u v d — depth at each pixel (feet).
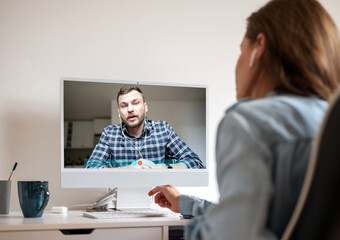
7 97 6.08
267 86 2.33
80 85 5.67
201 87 6.07
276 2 2.39
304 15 2.24
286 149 1.82
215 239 1.69
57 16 6.36
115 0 6.61
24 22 6.23
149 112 5.85
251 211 1.64
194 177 5.89
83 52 6.42
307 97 2.10
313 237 1.70
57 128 6.21
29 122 6.12
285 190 1.79
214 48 7.00
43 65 6.25
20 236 3.89
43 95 6.21
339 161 1.69
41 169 6.09
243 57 2.56
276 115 1.90
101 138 5.66
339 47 2.25
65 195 6.14
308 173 1.72
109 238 4.05
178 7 6.89
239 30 7.15
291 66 2.19
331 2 7.66
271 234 1.71
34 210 4.69
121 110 5.76
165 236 4.16
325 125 1.73
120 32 6.59
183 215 4.37
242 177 1.70
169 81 6.74
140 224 4.10
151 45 6.71
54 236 3.95
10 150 6.02
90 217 4.58
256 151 1.75
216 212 1.76
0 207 5.15
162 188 4.64
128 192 5.75
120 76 6.54
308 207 1.70
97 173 5.58
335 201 1.70
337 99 1.73
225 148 1.85
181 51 6.84
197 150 5.97
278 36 2.24
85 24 6.46
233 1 7.16
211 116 6.87
